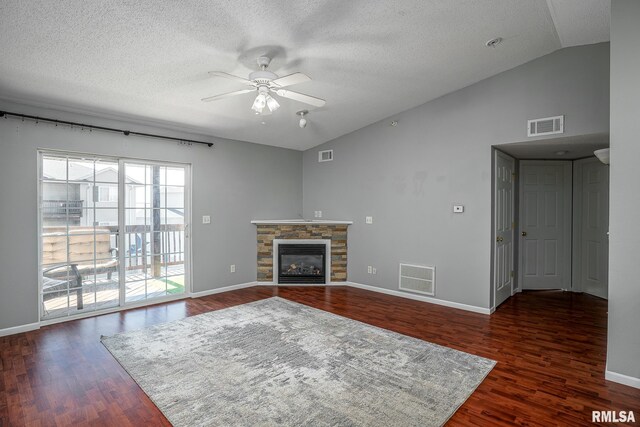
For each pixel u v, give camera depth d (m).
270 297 5.00
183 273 4.96
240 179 5.57
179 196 4.92
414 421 2.09
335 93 4.25
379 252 5.36
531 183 5.39
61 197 3.93
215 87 3.67
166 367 2.79
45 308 3.84
